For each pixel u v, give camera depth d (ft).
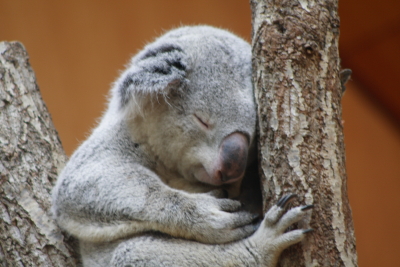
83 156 24.11
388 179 50.93
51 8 51.83
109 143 24.32
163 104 23.76
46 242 23.90
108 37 51.88
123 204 21.89
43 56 51.90
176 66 23.71
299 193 19.08
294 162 19.25
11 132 26.76
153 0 51.65
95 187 22.56
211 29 27.37
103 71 51.98
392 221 49.62
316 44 20.20
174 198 21.84
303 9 20.54
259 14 21.15
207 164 22.90
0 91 27.99
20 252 23.61
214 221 21.20
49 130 28.19
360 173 51.39
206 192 25.00
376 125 52.26
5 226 24.03
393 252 48.85
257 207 23.90
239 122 22.65
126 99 23.27
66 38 51.98
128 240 22.04
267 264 20.21
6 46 29.81
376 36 47.88
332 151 19.44
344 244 18.67
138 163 24.22
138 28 51.80
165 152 24.23
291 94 19.81
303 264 18.84
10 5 51.39
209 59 24.32
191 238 21.59
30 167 26.00
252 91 23.63
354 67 50.85
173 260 21.20
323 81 20.03
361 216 50.29
